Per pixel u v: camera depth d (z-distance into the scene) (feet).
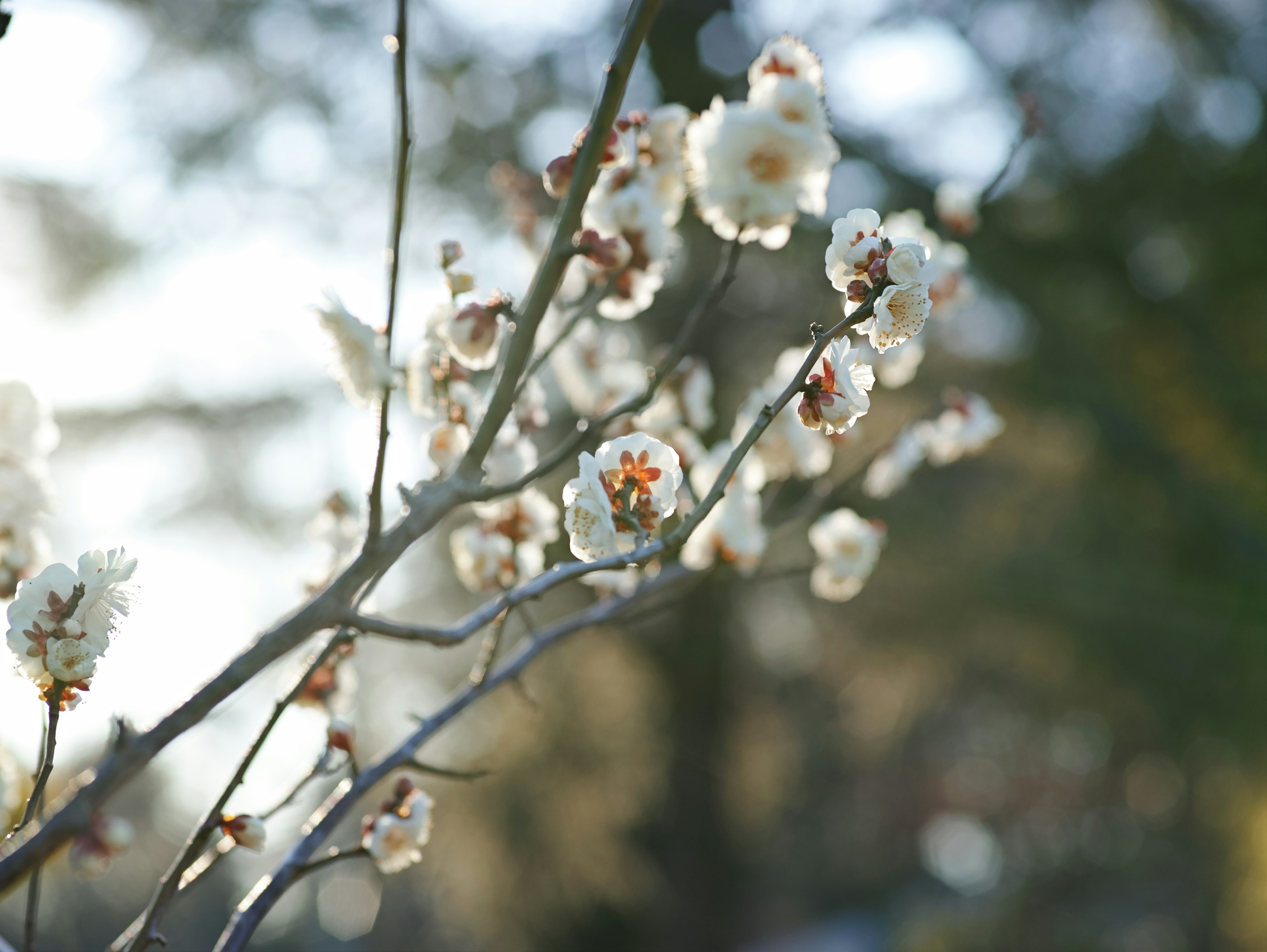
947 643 29.25
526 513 5.83
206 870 4.14
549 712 21.34
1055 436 26.96
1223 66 24.62
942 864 59.00
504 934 22.31
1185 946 35.35
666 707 25.13
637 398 4.14
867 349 6.84
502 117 23.94
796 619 30.42
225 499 23.21
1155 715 25.12
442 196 23.90
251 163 22.49
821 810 54.03
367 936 26.12
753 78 5.46
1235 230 24.40
